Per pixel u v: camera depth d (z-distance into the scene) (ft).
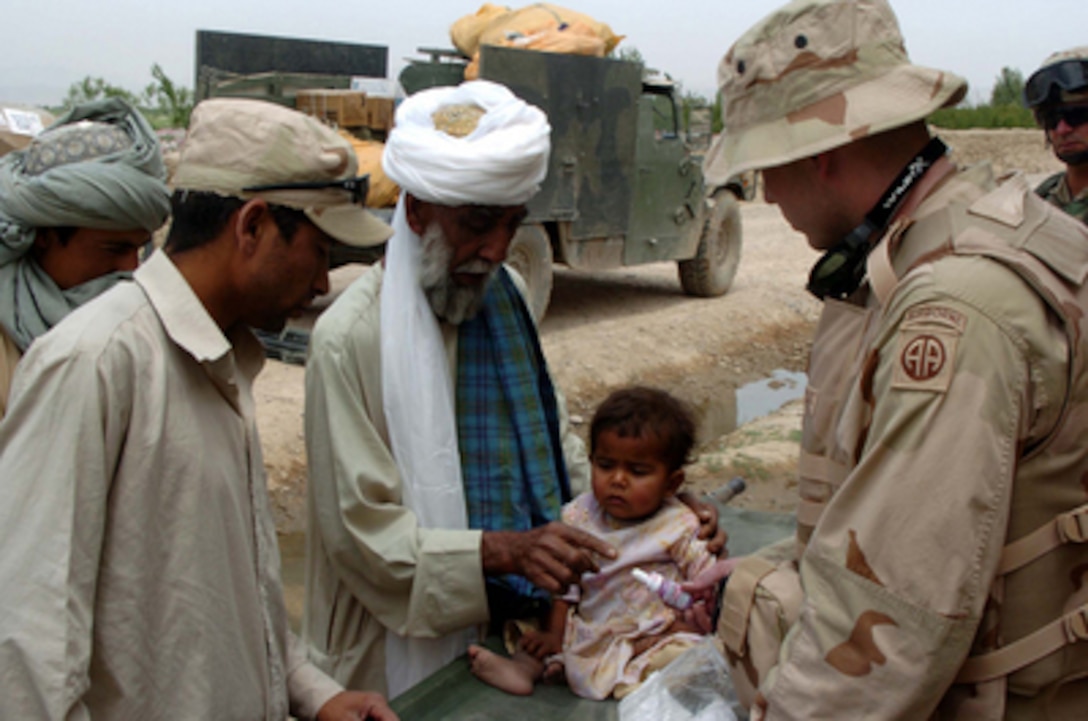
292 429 17.71
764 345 29.01
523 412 6.96
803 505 4.88
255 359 5.08
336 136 4.80
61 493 3.93
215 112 4.53
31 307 5.85
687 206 29.94
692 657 5.68
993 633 4.06
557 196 24.39
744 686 4.88
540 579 6.10
